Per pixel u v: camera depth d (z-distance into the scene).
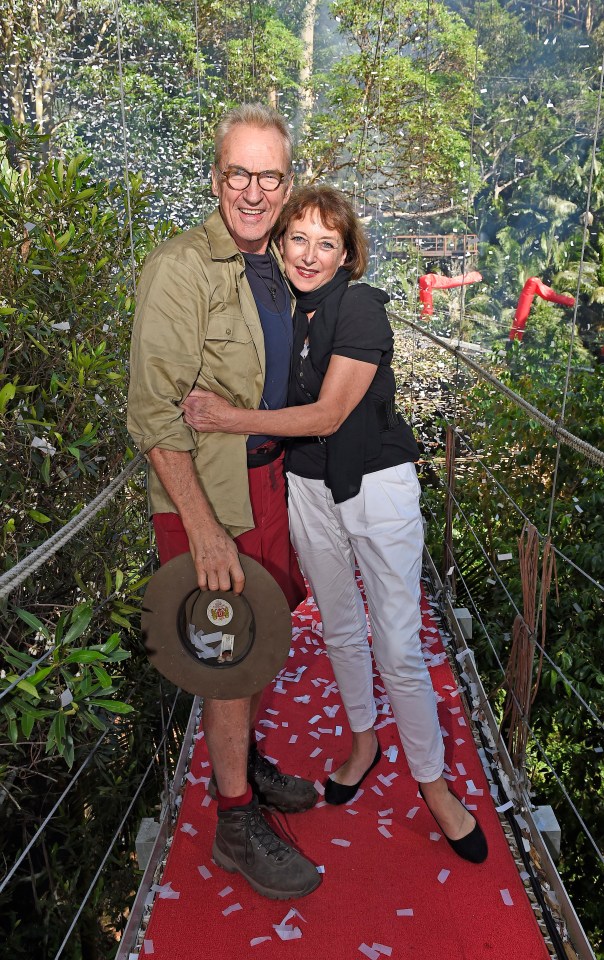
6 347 2.74
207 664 1.98
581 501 5.02
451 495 3.77
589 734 4.91
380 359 2.04
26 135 3.28
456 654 3.36
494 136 17.67
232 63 12.54
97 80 10.53
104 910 3.33
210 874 2.21
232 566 1.86
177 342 1.83
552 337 16.11
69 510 2.94
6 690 1.63
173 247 1.86
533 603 2.42
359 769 2.48
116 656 1.81
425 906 2.09
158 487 2.03
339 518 2.18
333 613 2.34
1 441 2.60
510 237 18.36
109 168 10.05
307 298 2.07
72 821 3.13
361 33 12.73
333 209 1.98
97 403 2.83
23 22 10.33
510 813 2.40
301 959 1.94
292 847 2.16
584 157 17.45
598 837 4.75
